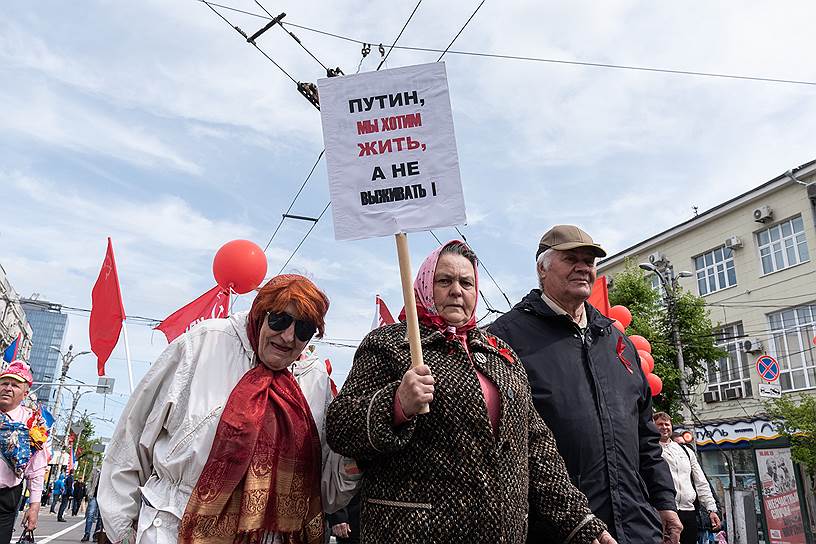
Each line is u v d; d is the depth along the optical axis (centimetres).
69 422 4041
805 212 1914
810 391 1856
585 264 340
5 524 477
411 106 258
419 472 230
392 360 249
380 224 248
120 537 248
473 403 237
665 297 1873
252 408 249
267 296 264
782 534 1681
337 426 237
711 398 2127
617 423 320
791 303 1936
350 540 633
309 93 912
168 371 266
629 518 304
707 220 2239
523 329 341
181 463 244
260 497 238
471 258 282
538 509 266
